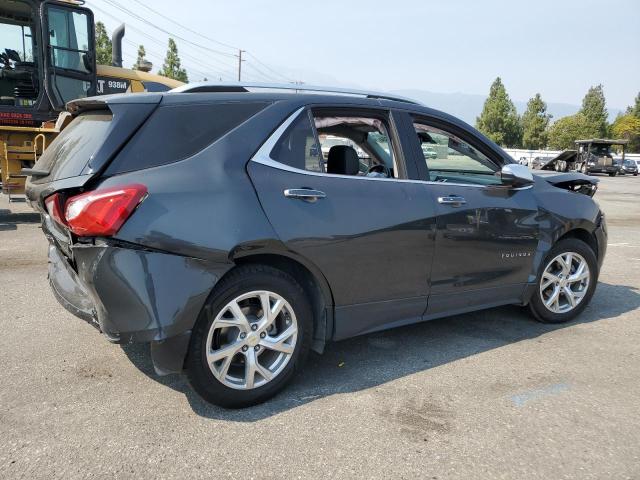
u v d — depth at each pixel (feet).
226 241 9.32
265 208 9.82
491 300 13.53
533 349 13.26
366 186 11.18
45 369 11.46
